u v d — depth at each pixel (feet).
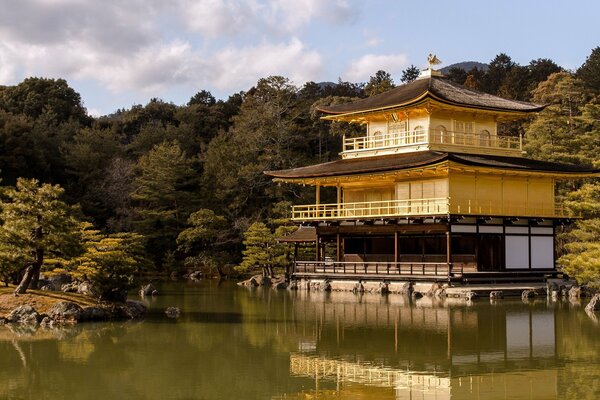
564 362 108.17
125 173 333.42
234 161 337.52
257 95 372.38
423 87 243.60
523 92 447.01
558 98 358.43
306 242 263.08
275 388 94.73
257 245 277.85
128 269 157.07
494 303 181.88
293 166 346.13
